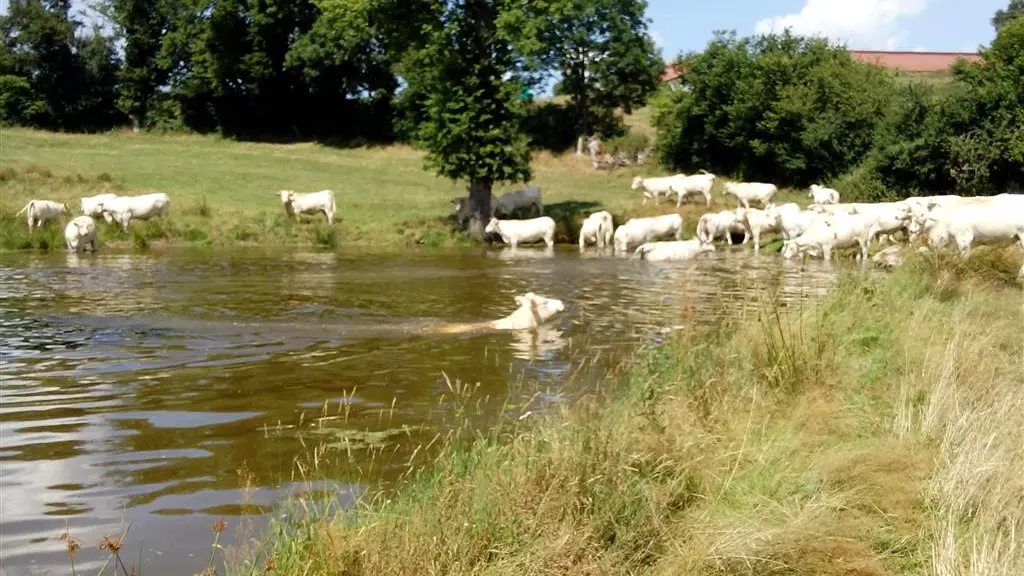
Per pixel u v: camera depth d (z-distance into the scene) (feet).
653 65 202.49
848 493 19.89
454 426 25.90
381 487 20.86
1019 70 120.06
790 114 148.46
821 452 22.15
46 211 91.61
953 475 20.26
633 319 44.62
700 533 17.97
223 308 47.52
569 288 57.26
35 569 16.53
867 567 17.46
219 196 116.06
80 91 231.71
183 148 178.40
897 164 124.06
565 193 139.13
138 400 28.58
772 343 30.09
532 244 105.50
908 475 20.81
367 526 17.35
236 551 17.38
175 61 229.04
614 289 56.70
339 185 134.62
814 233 76.84
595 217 98.53
